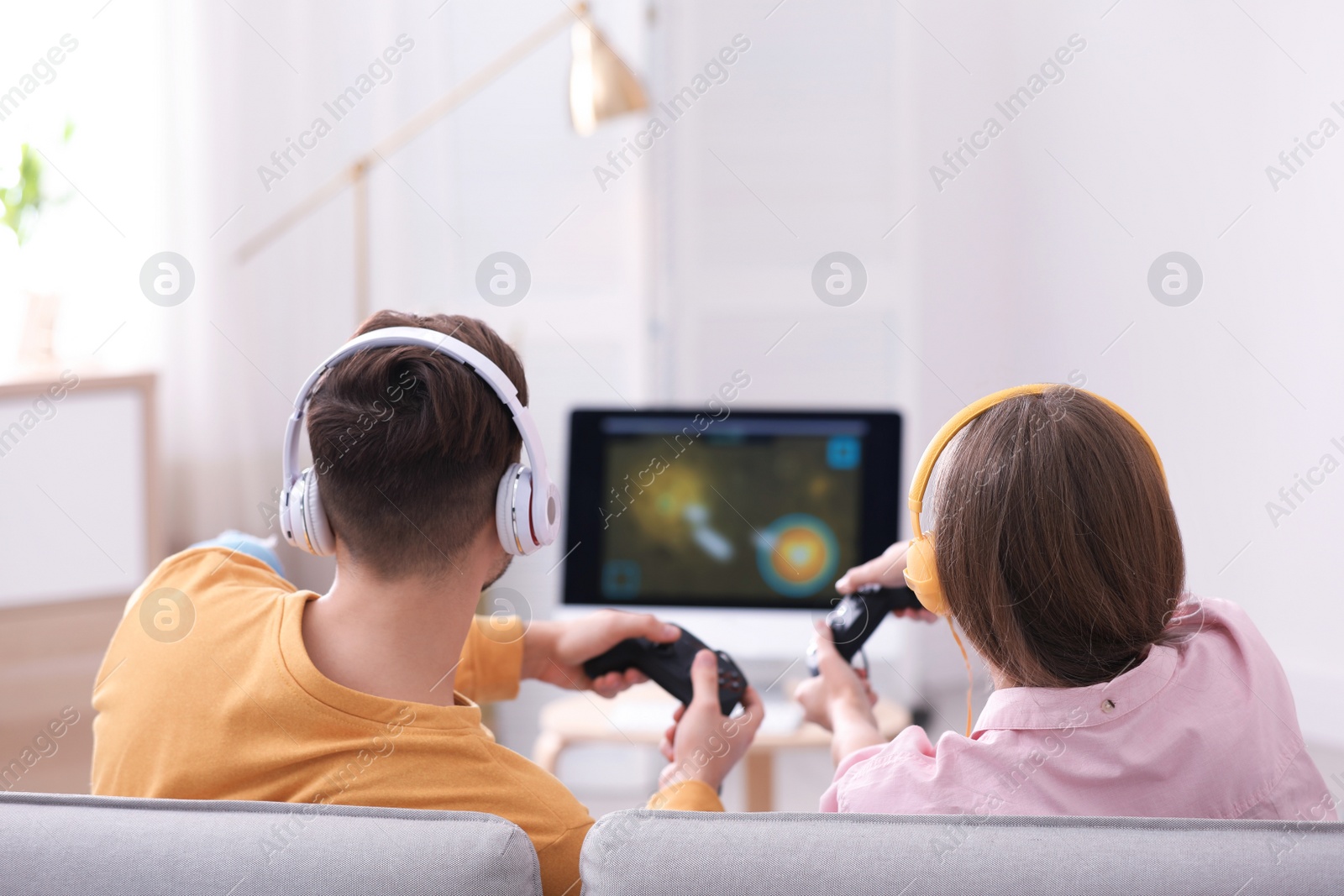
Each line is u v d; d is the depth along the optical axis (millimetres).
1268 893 672
